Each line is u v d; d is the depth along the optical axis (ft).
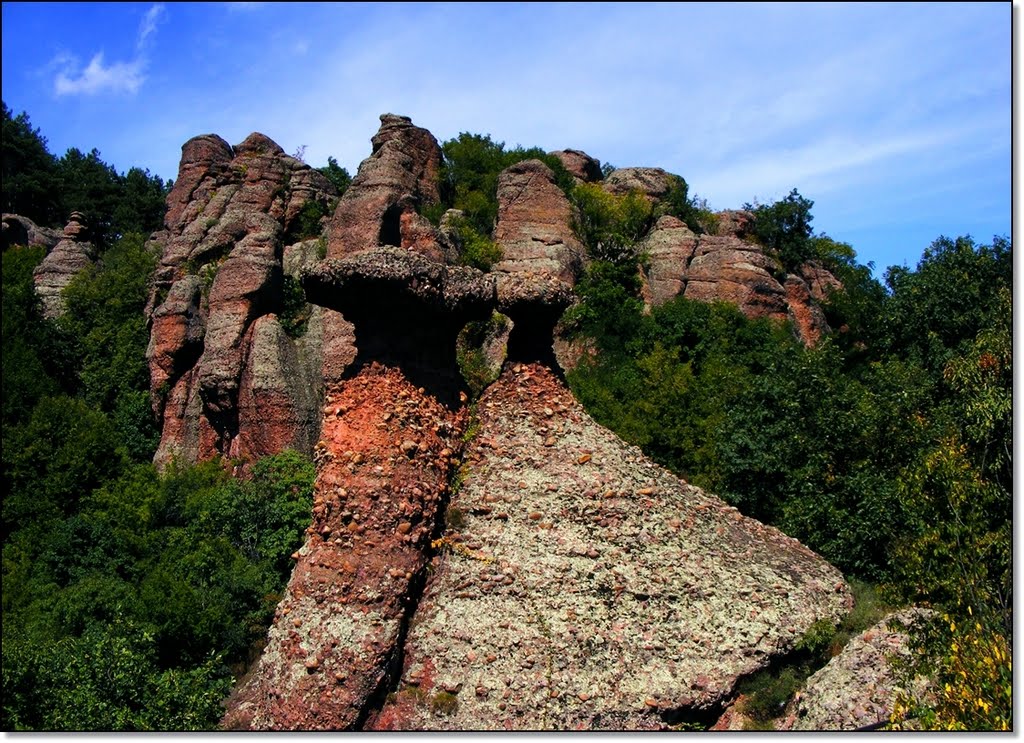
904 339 144.66
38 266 207.92
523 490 67.67
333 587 60.59
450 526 66.08
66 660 72.95
